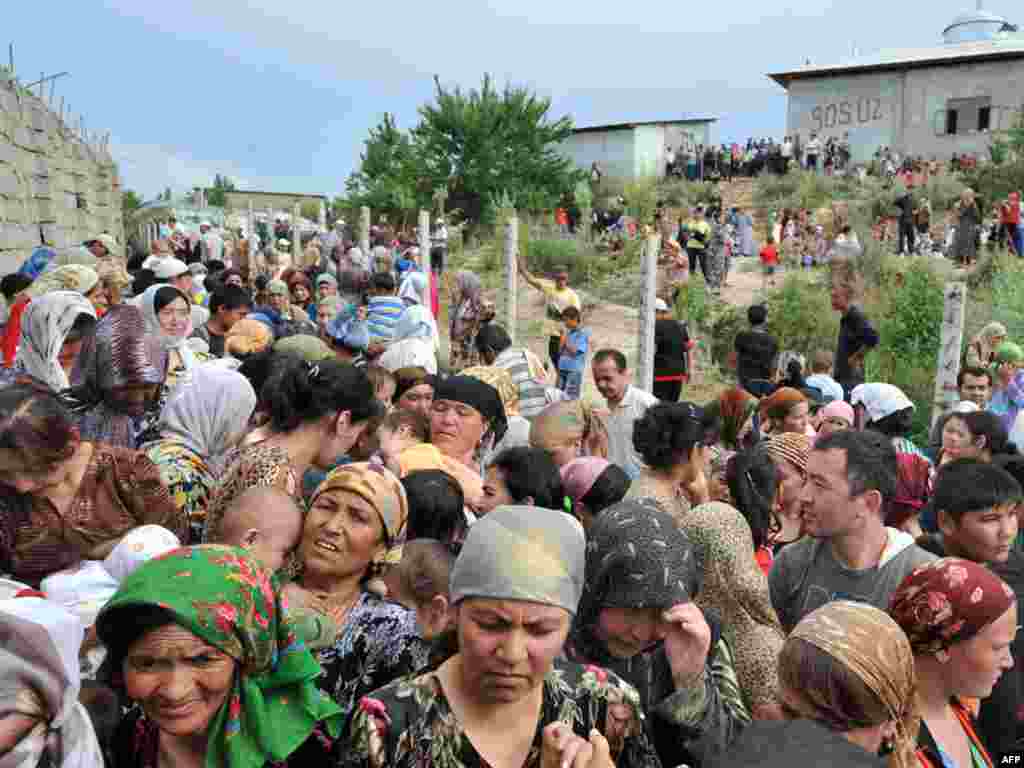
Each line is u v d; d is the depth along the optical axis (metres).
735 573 3.01
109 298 6.91
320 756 1.97
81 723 1.72
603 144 49.22
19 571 2.46
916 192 33.00
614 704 1.94
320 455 3.22
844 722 1.93
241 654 1.80
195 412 3.24
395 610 2.42
